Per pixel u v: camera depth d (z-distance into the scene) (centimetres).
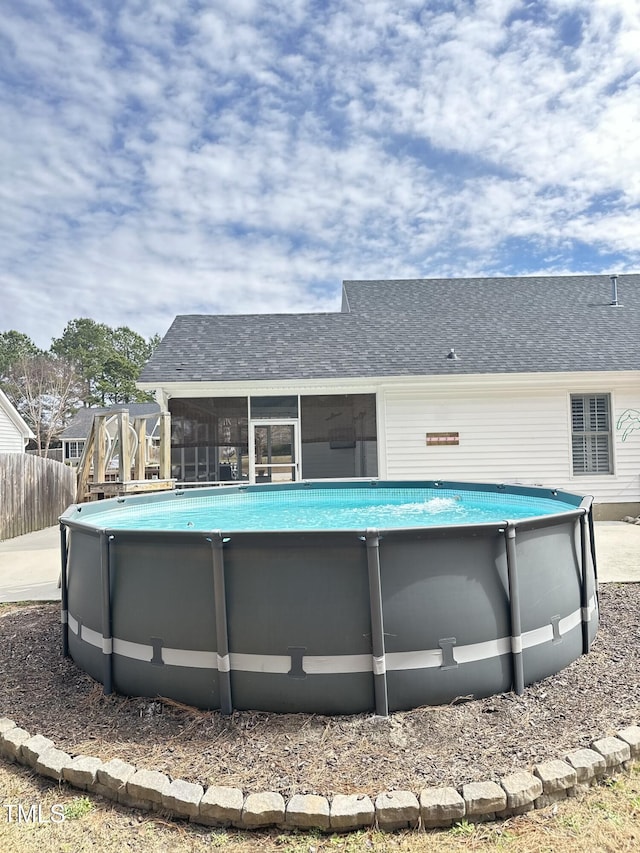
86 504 559
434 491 834
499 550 336
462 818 231
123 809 248
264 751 281
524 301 1399
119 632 349
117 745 291
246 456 1080
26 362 4322
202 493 776
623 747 265
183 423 1077
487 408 1102
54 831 235
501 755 270
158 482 841
